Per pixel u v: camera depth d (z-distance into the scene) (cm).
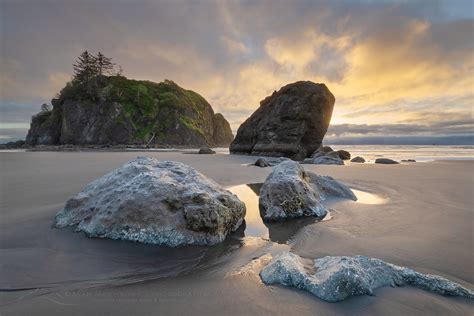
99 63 9762
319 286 333
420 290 339
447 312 301
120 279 388
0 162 2297
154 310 308
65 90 8925
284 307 310
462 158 3525
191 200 575
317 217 730
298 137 3522
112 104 8775
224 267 429
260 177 1391
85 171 1594
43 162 2300
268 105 4016
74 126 8206
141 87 10281
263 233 612
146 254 474
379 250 488
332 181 1034
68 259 443
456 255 462
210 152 4269
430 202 887
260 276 388
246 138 4159
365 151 5534
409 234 576
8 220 620
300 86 3681
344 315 296
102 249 484
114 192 603
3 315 297
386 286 344
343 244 524
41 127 8738
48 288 358
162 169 695
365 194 1037
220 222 566
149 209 550
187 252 489
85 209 597
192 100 12544
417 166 2247
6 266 410
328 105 3672
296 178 822
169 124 9888
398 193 1045
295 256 429
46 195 896
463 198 948
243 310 306
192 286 364
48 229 565
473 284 370
